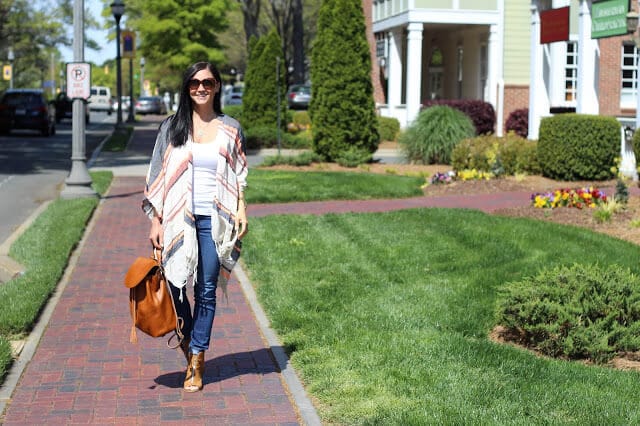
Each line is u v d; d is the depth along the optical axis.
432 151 22.08
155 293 5.88
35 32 56.56
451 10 31.38
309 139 30.39
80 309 8.39
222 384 6.21
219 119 6.07
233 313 8.25
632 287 6.93
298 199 16.00
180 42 56.19
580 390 5.85
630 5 18.66
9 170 22.83
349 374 6.21
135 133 40.03
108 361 6.77
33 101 37.06
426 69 39.19
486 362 6.47
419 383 5.99
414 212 13.39
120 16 39.34
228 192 5.98
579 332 6.71
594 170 17.66
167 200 5.92
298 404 5.75
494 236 11.09
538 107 24.16
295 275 9.57
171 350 7.07
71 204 15.16
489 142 18.86
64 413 5.64
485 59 33.81
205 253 6.00
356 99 22.39
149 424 5.45
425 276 9.42
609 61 26.59
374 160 23.48
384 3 35.06
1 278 9.95
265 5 57.44
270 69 32.41
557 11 22.64
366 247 10.95
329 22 22.39
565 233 11.16
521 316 6.96
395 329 7.44
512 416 5.34
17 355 6.85
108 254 11.20
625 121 18.83
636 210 12.77
